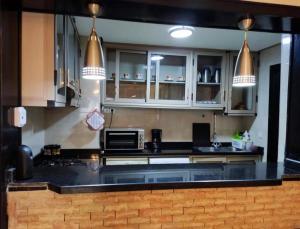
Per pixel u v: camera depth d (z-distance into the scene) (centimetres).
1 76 108
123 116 351
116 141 316
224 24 150
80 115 298
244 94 365
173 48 332
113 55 322
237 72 135
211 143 374
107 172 150
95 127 290
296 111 167
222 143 378
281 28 156
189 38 291
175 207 136
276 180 143
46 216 125
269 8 134
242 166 174
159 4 124
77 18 231
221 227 141
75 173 145
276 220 148
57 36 153
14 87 129
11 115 123
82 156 289
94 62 118
